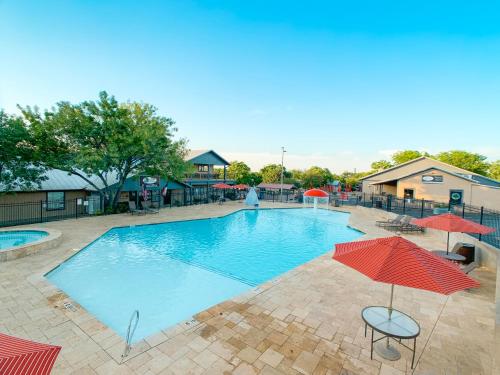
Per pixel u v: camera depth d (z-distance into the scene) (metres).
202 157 36.34
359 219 22.23
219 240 16.11
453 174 27.88
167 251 13.62
